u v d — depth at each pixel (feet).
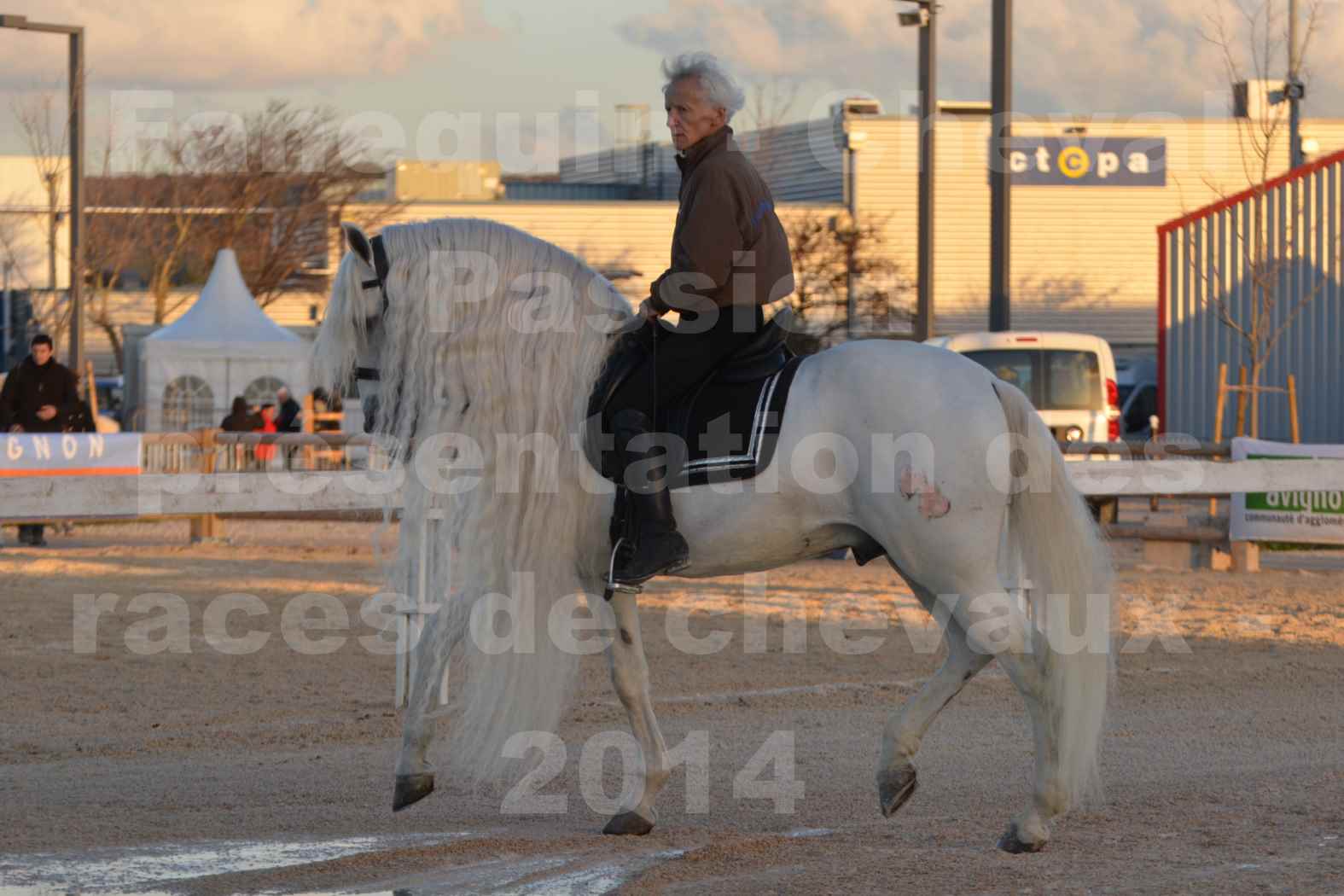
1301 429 104.37
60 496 39.52
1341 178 102.06
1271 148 105.91
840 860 24.85
